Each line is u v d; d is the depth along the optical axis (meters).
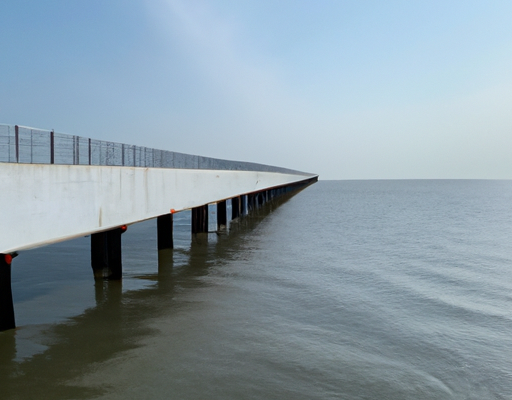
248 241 21.23
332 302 10.66
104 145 10.38
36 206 7.71
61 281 12.38
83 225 9.23
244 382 6.43
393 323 9.20
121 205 10.97
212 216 33.81
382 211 42.94
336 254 17.70
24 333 8.23
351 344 8.01
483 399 6.13
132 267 14.62
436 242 21.56
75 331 8.42
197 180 17.41
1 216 6.88
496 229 27.69
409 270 14.62
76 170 8.93
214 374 6.67
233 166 25.41
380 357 7.46
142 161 12.55
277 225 29.16
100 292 11.32
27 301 10.42
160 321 9.11
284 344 7.94
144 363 7.02
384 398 6.06
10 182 7.06
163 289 11.72
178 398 5.91
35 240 7.68
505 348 7.95
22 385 6.20
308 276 13.52
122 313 9.59
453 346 8.00
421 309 10.21
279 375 6.68
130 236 22.31
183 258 16.39
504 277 13.64
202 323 9.02
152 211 12.95
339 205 52.16
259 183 34.31
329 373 6.79
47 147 8.24
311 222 31.42
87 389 6.12
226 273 13.82
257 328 8.77
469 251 18.84
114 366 6.89
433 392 6.28
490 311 10.09
